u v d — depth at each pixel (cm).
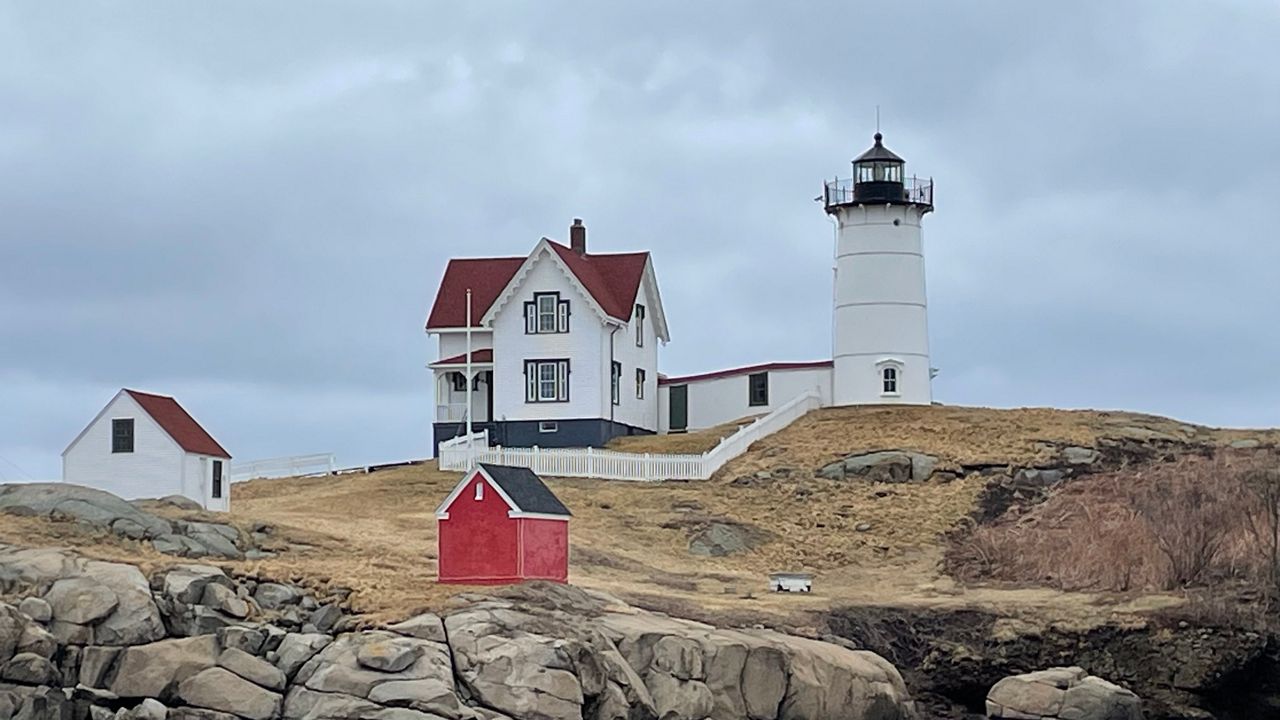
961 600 7175
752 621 6625
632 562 7731
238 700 5519
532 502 6588
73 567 5894
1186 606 6869
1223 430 9538
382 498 8694
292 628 5906
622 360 10212
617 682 5741
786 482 8975
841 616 6862
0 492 6744
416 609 5947
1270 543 7125
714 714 5922
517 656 5600
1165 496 7644
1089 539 7712
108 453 7806
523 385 9975
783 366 10444
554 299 9969
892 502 8700
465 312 10400
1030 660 6738
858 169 10369
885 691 6338
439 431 10262
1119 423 9506
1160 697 6631
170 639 5700
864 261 10288
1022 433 9344
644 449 9681
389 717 5394
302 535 7100
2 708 5331
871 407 10112
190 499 7638
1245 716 6756
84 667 5619
